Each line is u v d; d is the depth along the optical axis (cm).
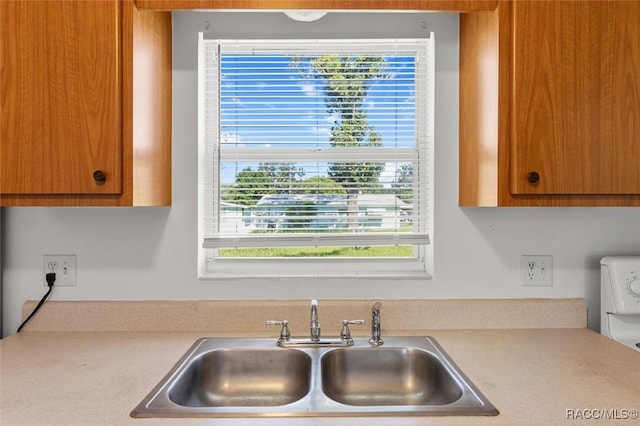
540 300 141
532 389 89
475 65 128
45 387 91
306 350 118
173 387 96
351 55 149
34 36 108
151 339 127
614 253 143
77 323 136
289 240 145
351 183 150
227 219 148
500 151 111
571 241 143
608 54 110
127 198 110
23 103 108
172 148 141
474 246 143
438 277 142
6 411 80
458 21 143
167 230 141
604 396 86
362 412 80
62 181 108
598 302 143
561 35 110
